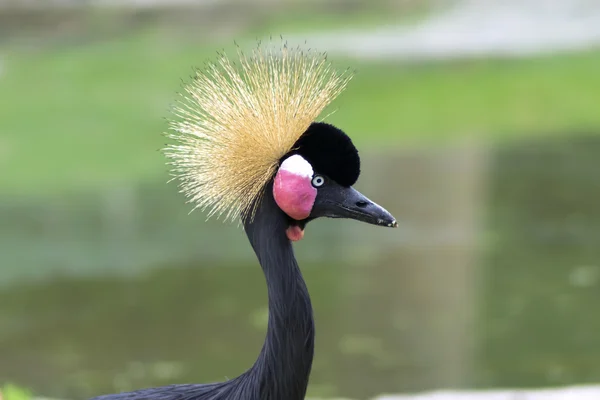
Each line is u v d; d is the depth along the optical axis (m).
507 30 34.25
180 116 5.66
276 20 35.09
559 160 22.02
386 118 25.61
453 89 28.20
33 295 14.41
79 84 27.78
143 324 13.28
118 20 33.66
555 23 35.81
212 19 34.28
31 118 24.67
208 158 5.46
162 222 17.94
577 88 28.05
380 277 15.01
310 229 18.05
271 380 5.48
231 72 5.61
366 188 19.92
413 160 22.02
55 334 12.99
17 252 16.16
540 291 14.23
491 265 15.50
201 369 11.83
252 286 14.84
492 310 13.62
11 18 33.03
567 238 16.75
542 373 11.56
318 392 11.14
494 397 9.63
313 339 5.50
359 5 36.28
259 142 5.34
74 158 21.64
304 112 5.38
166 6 34.03
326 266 15.59
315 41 32.44
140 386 11.38
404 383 11.34
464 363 11.84
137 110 25.05
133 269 15.55
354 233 17.61
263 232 5.45
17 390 9.45
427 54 31.44
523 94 27.78
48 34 32.84
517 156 22.36
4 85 27.83
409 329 13.00
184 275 15.33
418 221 17.97
